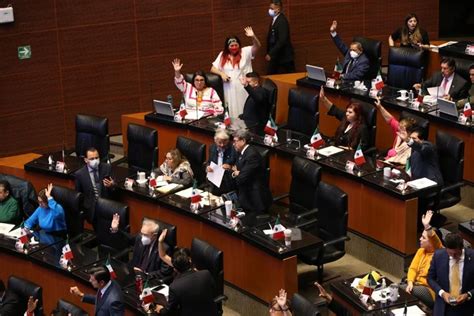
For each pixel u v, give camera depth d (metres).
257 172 13.32
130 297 11.62
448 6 21.03
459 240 10.16
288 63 18.27
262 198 13.33
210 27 18.33
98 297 11.16
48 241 13.42
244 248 12.32
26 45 16.97
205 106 16.12
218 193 13.69
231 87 16.86
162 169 14.37
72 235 13.76
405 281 11.83
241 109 16.97
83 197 13.73
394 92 15.73
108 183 14.07
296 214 13.09
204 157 14.41
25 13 16.83
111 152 17.52
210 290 10.91
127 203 14.10
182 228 13.32
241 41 18.67
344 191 12.88
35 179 15.41
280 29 18.00
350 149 14.07
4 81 16.94
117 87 17.86
